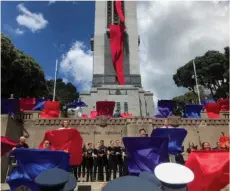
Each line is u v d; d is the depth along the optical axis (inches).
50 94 2156.7
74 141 446.0
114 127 906.7
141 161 349.1
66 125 466.6
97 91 1919.3
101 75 2042.3
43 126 896.3
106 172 548.1
